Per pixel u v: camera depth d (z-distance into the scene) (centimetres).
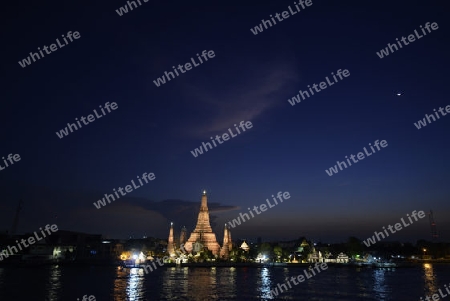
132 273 17312
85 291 10212
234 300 8912
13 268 18812
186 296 9538
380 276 16350
